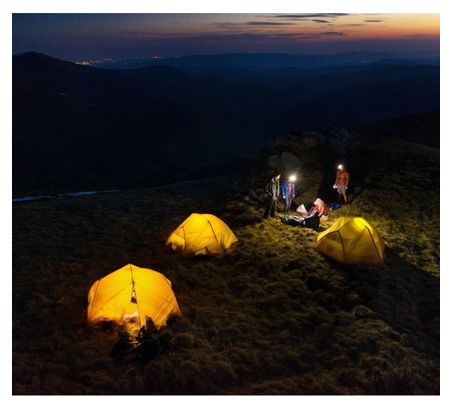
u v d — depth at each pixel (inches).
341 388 469.7
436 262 803.4
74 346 509.0
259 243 792.9
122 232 856.3
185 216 949.8
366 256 735.7
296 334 569.6
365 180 1140.5
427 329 601.6
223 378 475.2
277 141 1430.9
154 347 487.5
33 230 852.6
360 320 598.2
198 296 636.7
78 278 668.1
